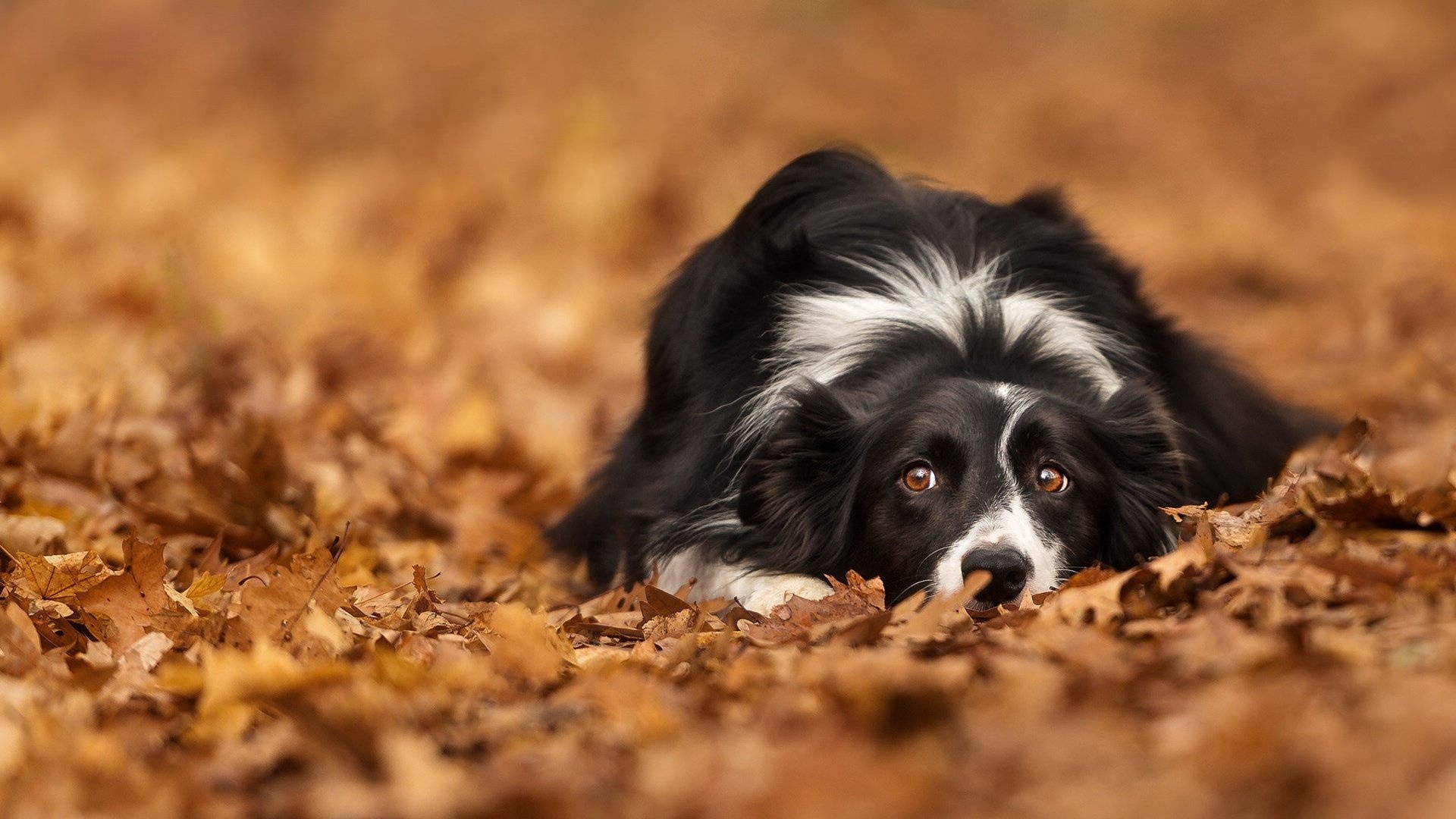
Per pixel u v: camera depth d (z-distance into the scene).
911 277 7.92
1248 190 22.81
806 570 7.28
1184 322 13.72
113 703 5.29
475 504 9.38
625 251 17.95
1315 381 12.63
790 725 4.63
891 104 26.80
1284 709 4.34
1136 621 5.77
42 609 6.14
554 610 7.15
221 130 23.50
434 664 5.65
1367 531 6.68
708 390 7.97
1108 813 3.95
